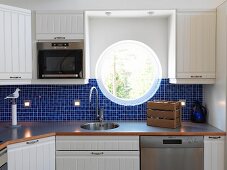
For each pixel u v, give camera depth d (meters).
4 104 3.36
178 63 2.94
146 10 2.97
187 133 2.63
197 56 2.93
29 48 2.93
